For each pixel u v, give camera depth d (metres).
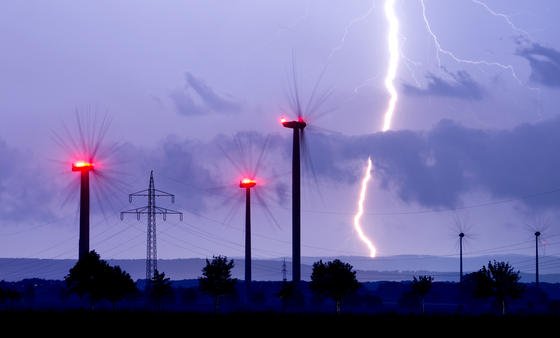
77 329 115.88
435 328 119.94
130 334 108.75
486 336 107.94
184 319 137.00
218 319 137.38
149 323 127.62
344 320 136.88
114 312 161.25
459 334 110.75
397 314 159.50
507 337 106.50
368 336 107.38
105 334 108.38
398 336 107.38
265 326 122.06
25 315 147.75
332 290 183.25
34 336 106.25
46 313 155.25
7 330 114.50
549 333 112.56
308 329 117.31
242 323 127.88
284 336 106.50
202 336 105.81
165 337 104.38
